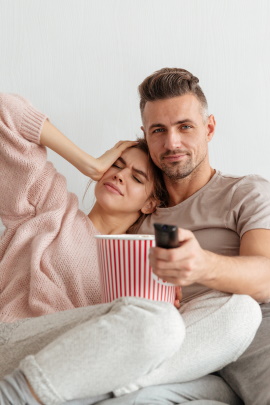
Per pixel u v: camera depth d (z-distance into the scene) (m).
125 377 1.05
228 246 1.59
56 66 2.04
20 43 2.03
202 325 1.23
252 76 2.06
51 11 2.03
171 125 1.66
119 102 2.05
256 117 2.07
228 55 2.06
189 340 1.20
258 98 2.06
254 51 2.06
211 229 1.62
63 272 1.55
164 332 1.05
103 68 2.04
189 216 1.67
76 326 1.09
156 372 1.17
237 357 1.25
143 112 1.75
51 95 2.04
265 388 1.23
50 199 1.65
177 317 1.09
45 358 1.03
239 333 1.23
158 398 1.15
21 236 1.59
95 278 1.62
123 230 1.81
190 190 1.73
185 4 2.05
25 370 1.02
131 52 2.04
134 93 2.05
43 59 2.04
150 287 1.25
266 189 1.61
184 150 1.67
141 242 1.22
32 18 2.03
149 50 2.05
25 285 1.53
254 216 1.52
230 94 2.06
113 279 1.26
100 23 2.04
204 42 2.05
